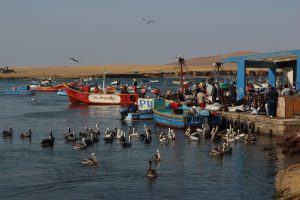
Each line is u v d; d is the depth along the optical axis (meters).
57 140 46.31
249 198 26.50
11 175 31.81
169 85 173.38
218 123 50.31
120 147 41.69
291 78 61.31
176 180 30.30
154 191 28.09
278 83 61.06
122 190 28.34
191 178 30.69
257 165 33.78
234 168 33.06
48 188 28.84
